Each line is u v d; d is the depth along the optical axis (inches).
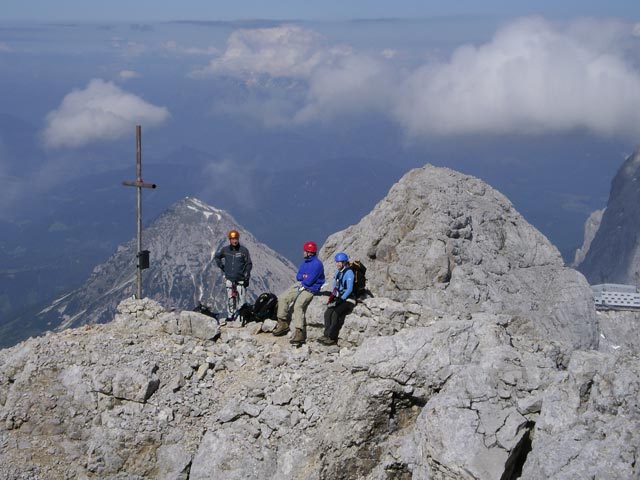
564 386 582.6
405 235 1185.4
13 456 759.1
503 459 543.2
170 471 734.5
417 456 602.2
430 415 590.9
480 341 693.9
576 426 541.0
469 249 1160.2
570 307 1127.0
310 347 858.1
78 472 750.5
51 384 809.5
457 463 547.8
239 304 968.9
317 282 871.7
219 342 887.7
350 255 1215.6
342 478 663.1
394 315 842.8
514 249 1211.2
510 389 616.7
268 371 809.5
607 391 549.3
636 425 510.3
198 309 962.7
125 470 745.6
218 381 816.3
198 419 776.9
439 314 843.4
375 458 662.5
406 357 681.6
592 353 599.5
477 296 1091.3
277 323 904.9
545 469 509.7
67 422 784.3
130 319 924.6
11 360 836.0
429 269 1109.1
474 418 574.9
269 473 706.2
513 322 1050.1
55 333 893.8
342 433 672.4
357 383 689.6
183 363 833.5
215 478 713.6
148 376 800.3
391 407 674.8
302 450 702.5
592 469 490.9
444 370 669.3
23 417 786.8
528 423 578.6
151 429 761.6
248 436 735.7
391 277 1127.0
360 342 843.4
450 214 1189.7
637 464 482.6
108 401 788.6
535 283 1159.6
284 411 743.1
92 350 842.2
